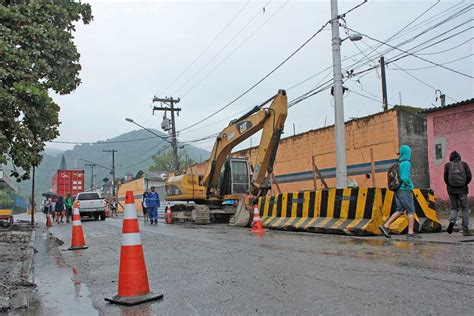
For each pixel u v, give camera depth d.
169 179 23.47
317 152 23.25
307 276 5.66
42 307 4.79
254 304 4.50
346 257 6.99
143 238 12.26
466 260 6.23
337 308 4.17
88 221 26.62
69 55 6.30
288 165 25.48
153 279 6.02
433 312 3.89
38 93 5.49
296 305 4.37
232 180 19.39
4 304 4.84
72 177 41.41
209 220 19.30
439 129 17.75
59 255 9.53
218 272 6.32
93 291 5.57
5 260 8.58
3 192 44.56
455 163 9.65
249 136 17.08
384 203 10.52
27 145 6.02
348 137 21.23
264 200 15.05
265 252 8.07
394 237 9.59
